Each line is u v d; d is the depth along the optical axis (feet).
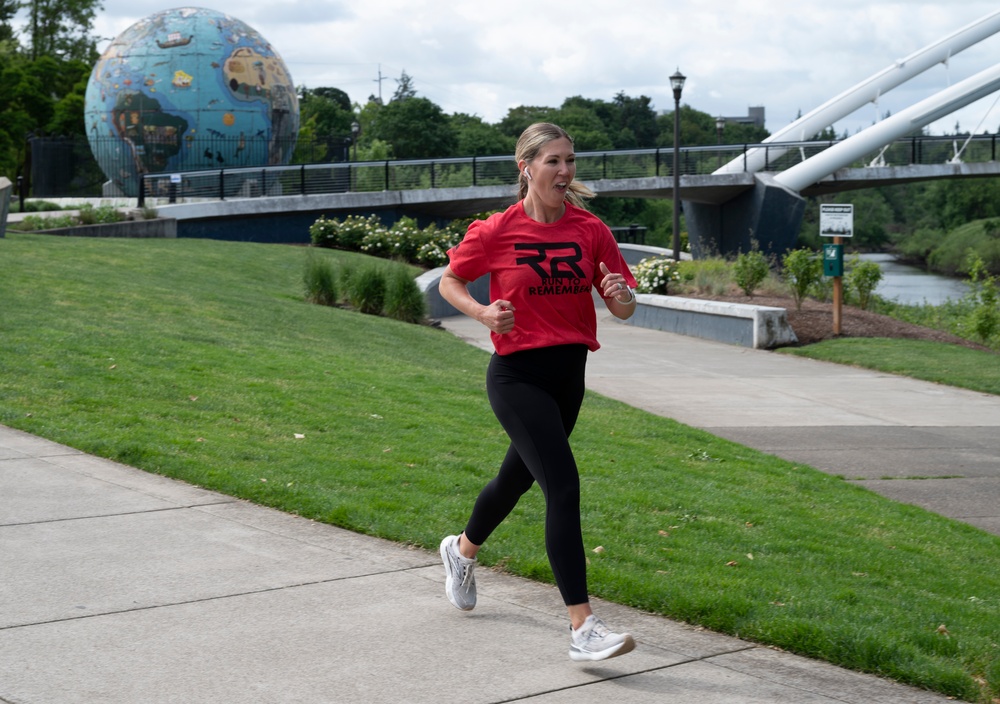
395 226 114.52
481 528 14.12
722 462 29.68
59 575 15.12
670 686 12.22
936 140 161.99
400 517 18.98
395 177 140.56
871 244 404.57
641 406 41.27
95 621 13.47
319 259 71.87
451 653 12.94
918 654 13.35
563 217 13.39
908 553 21.26
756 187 151.64
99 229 102.42
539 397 12.98
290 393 31.91
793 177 148.77
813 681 12.58
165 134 146.82
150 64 147.13
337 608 14.37
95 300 48.80
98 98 151.43
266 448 24.32
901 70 157.99
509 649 13.17
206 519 18.29
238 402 29.63
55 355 33.32
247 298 61.16
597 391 44.45
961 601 17.72
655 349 61.26
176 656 12.46
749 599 15.29
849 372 53.36
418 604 14.69
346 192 134.62
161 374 32.37
